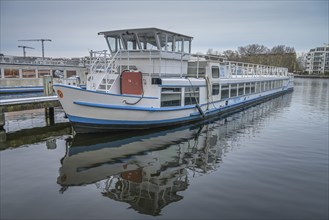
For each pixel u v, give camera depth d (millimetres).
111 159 11414
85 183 9062
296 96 41469
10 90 29438
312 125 19234
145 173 9938
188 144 13836
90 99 13562
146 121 15641
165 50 16859
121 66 17672
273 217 6988
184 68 19250
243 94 28141
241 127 18297
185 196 8078
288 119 21656
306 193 8352
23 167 10500
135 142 13859
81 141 13836
